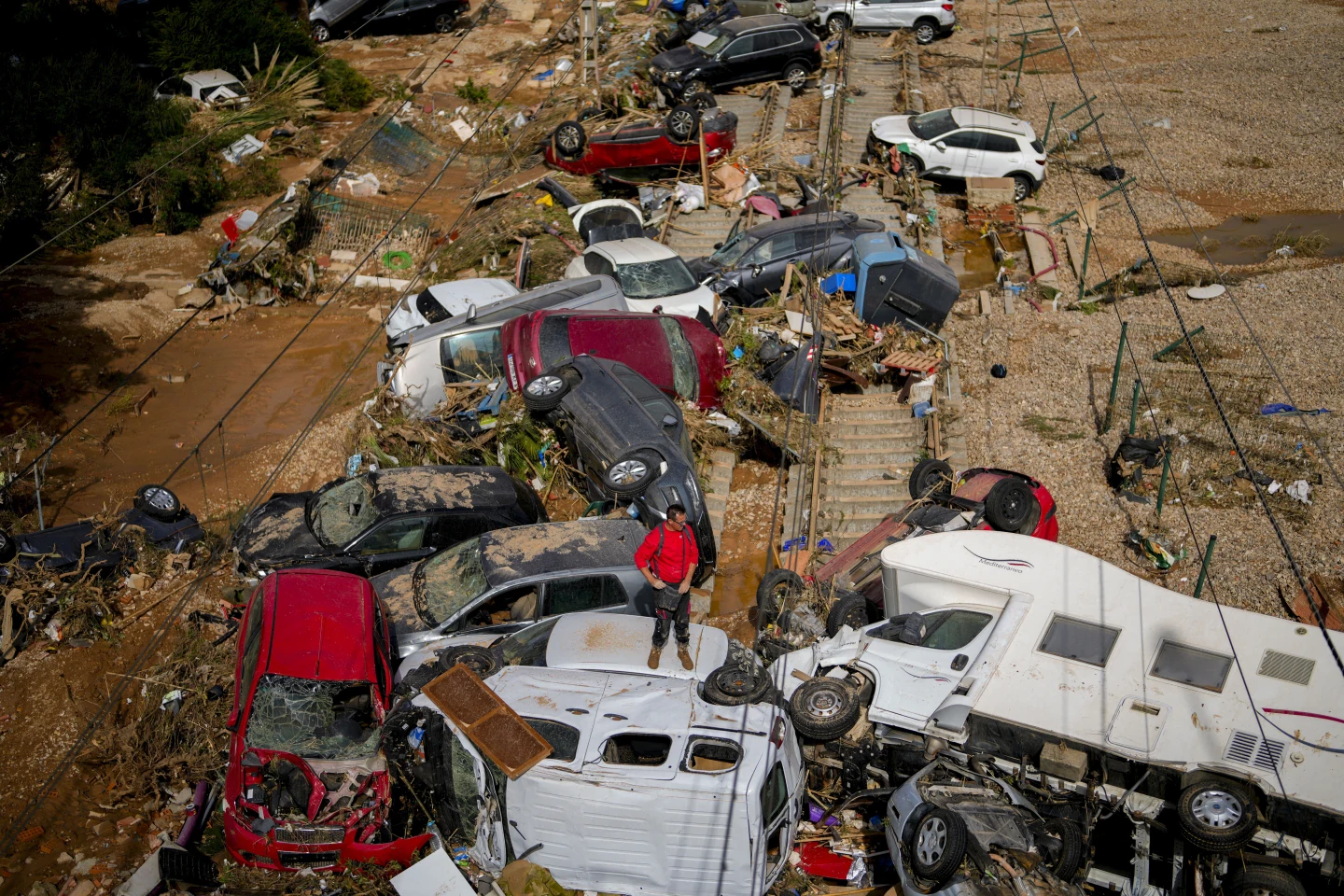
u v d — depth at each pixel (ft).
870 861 27.61
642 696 26.37
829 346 52.85
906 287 54.44
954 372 53.57
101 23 82.94
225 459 46.70
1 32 77.51
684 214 69.51
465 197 74.49
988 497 37.50
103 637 34.68
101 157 68.49
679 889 24.57
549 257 61.41
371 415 45.39
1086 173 81.05
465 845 26.35
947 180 75.15
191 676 31.73
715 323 53.57
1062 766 26.58
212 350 56.70
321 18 100.94
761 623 35.81
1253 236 70.54
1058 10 126.11
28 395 50.60
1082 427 50.55
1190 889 25.21
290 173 74.84
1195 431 49.08
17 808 28.50
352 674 28.17
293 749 26.89
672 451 40.04
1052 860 24.73
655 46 94.27
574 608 33.47
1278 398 51.44
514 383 45.73
